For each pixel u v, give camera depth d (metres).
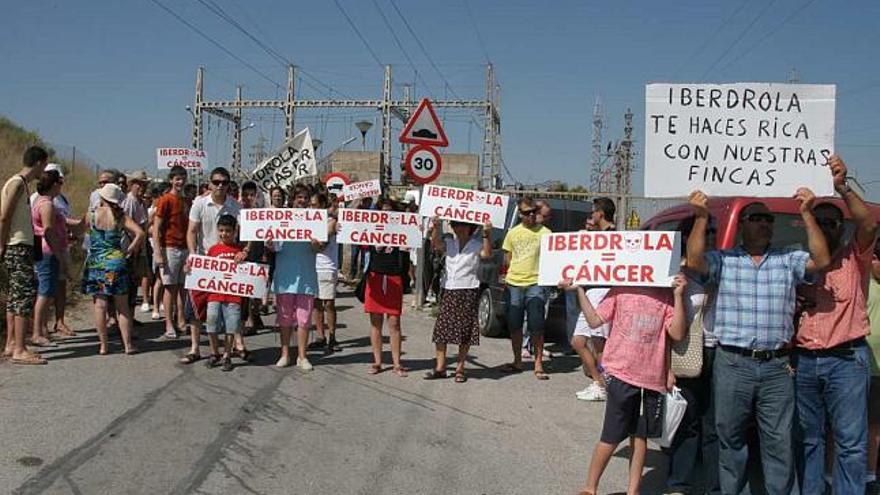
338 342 10.41
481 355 9.98
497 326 11.30
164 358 8.65
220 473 5.33
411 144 11.51
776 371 4.72
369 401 7.38
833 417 4.89
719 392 4.83
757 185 5.65
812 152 5.60
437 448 6.11
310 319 8.57
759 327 4.71
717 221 5.96
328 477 5.37
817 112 5.59
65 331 9.72
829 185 5.59
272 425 6.47
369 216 8.32
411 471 5.57
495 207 8.15
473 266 8.29
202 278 8.27
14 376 7.49
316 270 8.95
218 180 8.97
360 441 6.18
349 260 17.66
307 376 8.24
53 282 8.97
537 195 13.77
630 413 4.91
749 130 5.63
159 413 6.59
